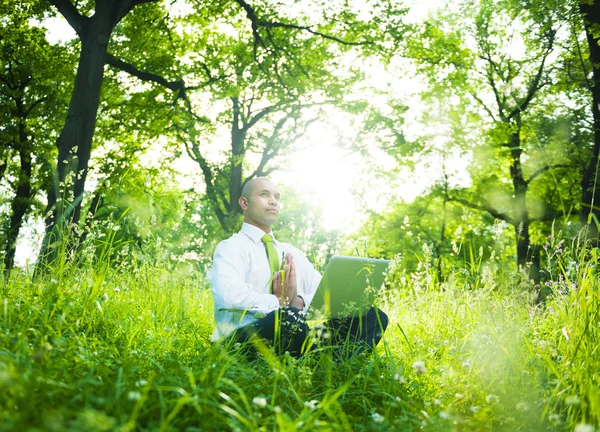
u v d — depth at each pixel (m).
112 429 1.57
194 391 2.10
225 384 2.44
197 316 5.16
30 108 22.05
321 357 3.08
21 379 1.84
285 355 2.88
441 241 24.50
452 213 26.19
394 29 18.27
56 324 2.85
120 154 20.77
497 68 21.34
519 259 20.02
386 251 25.72
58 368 2.19
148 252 4.99
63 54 20.16
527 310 4.26
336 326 3.66
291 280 3.90
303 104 20.69
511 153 21.61
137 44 19.28
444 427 2.27
